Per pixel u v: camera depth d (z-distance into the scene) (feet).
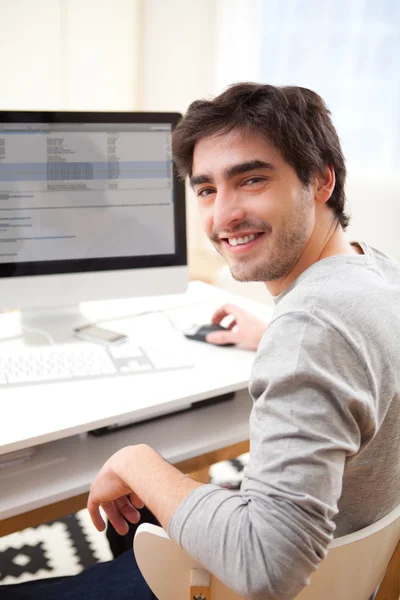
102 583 3.76
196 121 3.06
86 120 4.88
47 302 5.05
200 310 5.83
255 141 2.97
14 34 10.50
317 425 2.49
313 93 3.19
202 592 2.82
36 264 4.97
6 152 4.75
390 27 9.52
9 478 3.77
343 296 2.74
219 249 3.40
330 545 2.66
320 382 2.51
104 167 4.99
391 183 8.84
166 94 11.67
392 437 2.84
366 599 3.07
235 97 2.99
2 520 3.59
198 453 4.09
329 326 2.60
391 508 3.04
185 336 5.18
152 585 2.96
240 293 7.42
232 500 2.66
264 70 10.84
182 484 2.89
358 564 2.80
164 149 5.10
